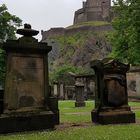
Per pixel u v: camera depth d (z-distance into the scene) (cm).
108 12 14812
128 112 1538
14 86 1267
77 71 9031
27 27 1359
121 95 1549
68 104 3572
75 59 12525
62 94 5394
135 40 2817
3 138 1070
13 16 3897
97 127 1345
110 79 1541
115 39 3300
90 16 15088
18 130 1220
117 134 1104
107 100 1522
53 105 1489
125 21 2928
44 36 14950
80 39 13388
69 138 1033
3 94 1352
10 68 1272
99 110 1520
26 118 1242
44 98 1316
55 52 13538
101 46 12400
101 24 13488
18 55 1292
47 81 1337
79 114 2083
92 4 15225
